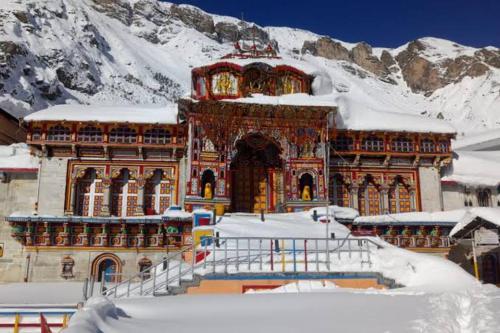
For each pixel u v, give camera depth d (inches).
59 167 1316.4
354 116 1408.7
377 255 746.8
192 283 690.8
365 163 1403.8
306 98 1306.6
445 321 395.2
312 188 1293.1
